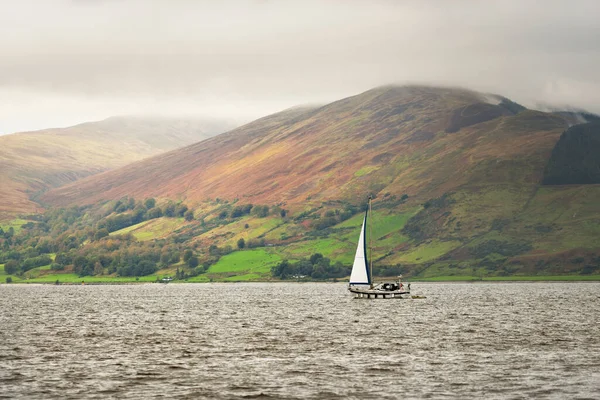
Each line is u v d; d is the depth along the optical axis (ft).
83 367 263.49
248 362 274.36
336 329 399.65
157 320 475.72
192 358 285.02
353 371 253.65
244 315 515.91
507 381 234.58
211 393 218.79
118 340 349.00
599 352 298.15
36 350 310.04
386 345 323.98
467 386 227.20
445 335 364.79
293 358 284.00
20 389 223.51
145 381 236.43
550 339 345.10
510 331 383.65
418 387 226.17
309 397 213.87
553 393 216.95
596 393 216.54
